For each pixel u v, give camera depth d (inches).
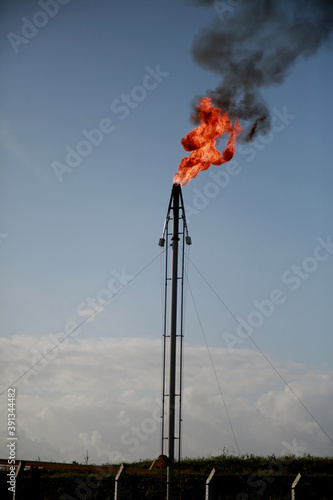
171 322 843.4
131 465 1098.7
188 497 903.1
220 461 1185.4
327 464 1127.6
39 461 630.5
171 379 821.9
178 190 883.4
